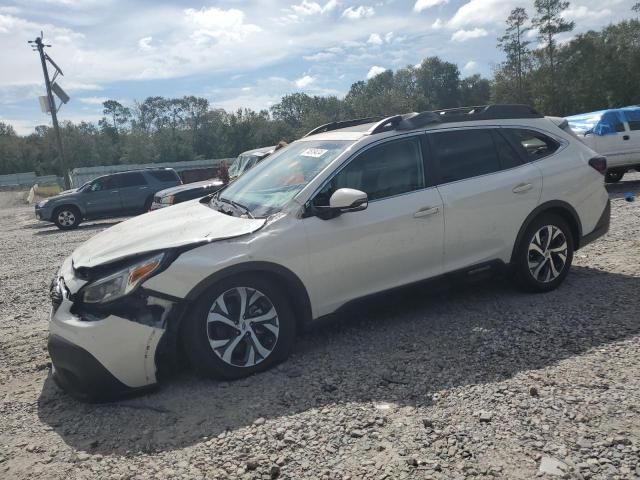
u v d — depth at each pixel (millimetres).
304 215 4105
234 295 3846
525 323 4508
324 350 4293
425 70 112750
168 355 3689
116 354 3518
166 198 13461
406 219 4402
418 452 2865
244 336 3871
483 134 4969
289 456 2916
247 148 99375
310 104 102312
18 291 7723
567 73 59375
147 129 109188
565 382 3480
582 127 13719
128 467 2941
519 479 2600
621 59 58250
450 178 4703
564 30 56719
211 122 105062
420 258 4520
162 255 3641
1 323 6000
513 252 4965
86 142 97938
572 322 4453
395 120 4641
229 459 2934
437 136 4754
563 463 2686
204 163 68875
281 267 3934
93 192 18906
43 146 99938
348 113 93938
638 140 13281
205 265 3693
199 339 3707
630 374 3525
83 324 3520
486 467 2701
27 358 4746
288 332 4047
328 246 4113
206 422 3336
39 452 3166
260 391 3678
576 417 3068
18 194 47469
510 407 3230
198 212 4582
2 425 3520
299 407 3424
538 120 5352
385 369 3875
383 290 4414
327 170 4281
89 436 3301
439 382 3619
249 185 4836
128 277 3566
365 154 4441
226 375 3814
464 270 4738
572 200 5223
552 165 5160
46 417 3602
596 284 5387
